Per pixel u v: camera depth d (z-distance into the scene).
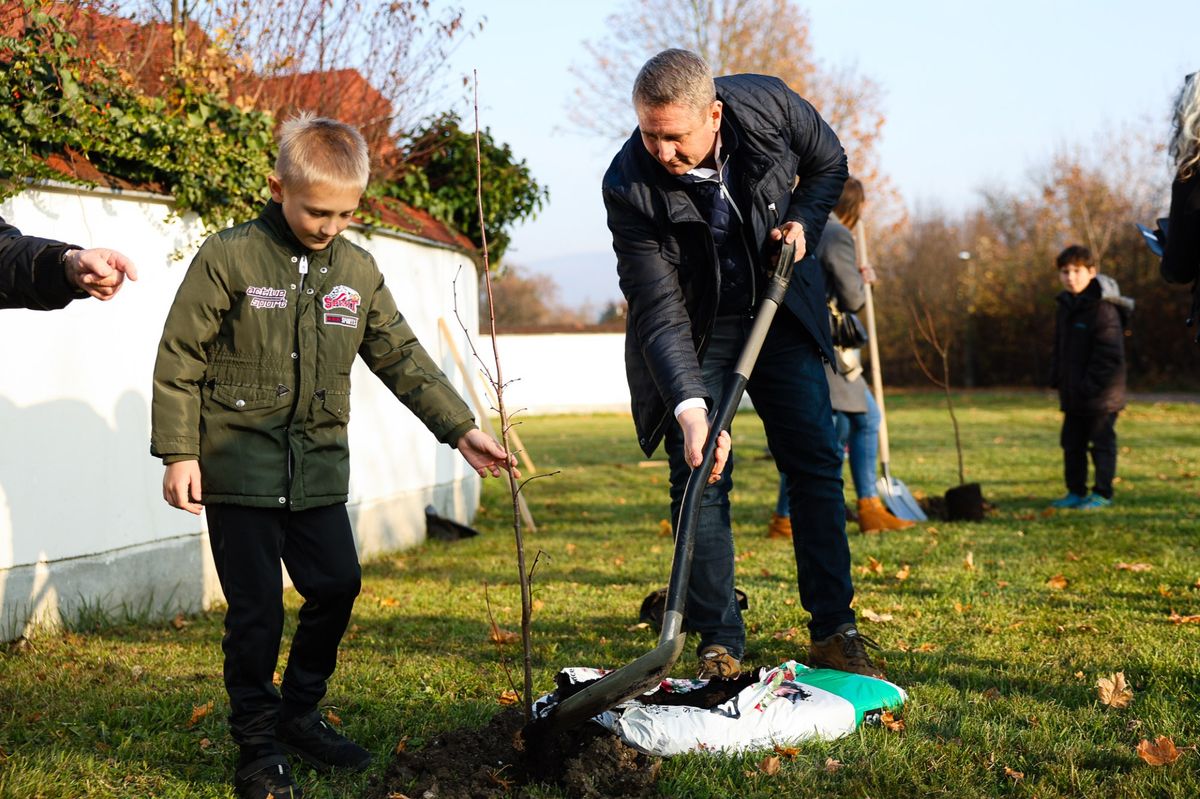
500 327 35.44
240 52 7.51
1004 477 9.91
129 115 4.67
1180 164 3.07
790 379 3.36
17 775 2.61
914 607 4.47
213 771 2.71
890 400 28.23
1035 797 2.42
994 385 35.09
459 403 2.81
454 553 6.45
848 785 2.50
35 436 4.23
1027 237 36.59
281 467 2.59
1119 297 7.50
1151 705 3.00
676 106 2.81
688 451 2.89
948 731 2.85
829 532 3.38
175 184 4.86
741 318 3.35
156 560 4.75
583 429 21.73
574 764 2.52
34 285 2.21
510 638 4.04
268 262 2.59
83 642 4.11
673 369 3.06
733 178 3.16
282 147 2.54
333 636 2.75
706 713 2.76
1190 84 3.04
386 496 6.54
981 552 5.78
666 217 3.11
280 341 2.60
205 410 2.57
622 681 2.45
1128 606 4.35
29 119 4.18
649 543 6.68
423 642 4.05
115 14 6.46
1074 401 7.59
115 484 4.57
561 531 7.38
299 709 2.76
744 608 3.88
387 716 3.08
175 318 2.51
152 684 3.47
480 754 2.62
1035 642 3.83
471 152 8.44
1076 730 2.84
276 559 2.62
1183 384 27.73
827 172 3.38
